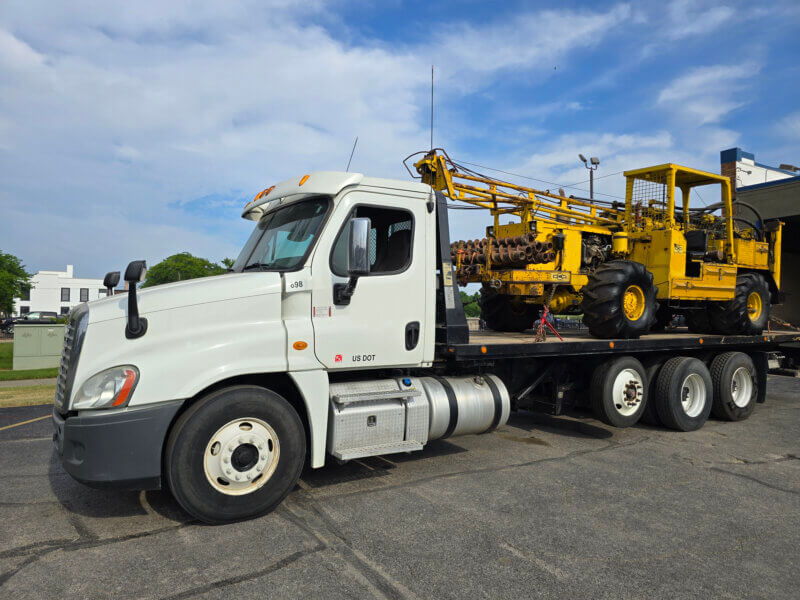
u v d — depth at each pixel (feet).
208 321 13.60
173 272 185.68
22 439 22.34
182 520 13.57
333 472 17.67
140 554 11.68
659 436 23.84
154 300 13.23
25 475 17.19
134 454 12.41
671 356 26.09
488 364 19.62
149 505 14.55
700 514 14.57
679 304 30.14
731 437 24.00
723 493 16.33
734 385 28.04
